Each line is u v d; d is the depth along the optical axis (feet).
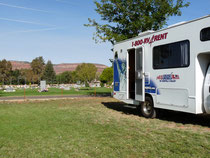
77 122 26.11
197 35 21.48
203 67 21.95
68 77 365.61
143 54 28.84
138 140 18.13
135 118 28.81
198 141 17.47
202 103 21.79
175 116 29.58
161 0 50.67
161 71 25.82
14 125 24.44
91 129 22.35
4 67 319.06
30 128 22.94
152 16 50.57
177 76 23.58
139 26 50.62
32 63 363.56
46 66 364.38
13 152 15.60
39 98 61.87
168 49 24.93
